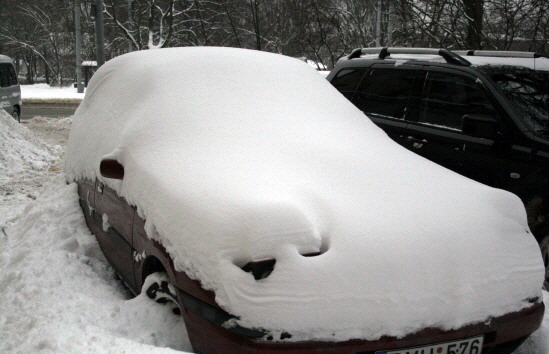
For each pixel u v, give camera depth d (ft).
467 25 30.91
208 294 8.52
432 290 8.70
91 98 16.47
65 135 53.26
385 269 8.55
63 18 156.76
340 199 9.45
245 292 8.12
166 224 9.54
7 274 12.46
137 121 12.04
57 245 13.94
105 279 13.09
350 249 8.58
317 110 13.01
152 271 10.85
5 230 16.85
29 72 205.46
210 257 8.54
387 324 8.34
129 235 11.41
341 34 49.90
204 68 13.20
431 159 17.03
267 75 13.56
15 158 33.22
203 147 10.85
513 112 15.40
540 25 28.89
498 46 31.22
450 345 8.77
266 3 62.18
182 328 9.91
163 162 10.69
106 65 16.37
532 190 14.48
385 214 9.32
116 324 9.91
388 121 18.79
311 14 50.72
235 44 65.57
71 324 9.59
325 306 8.13
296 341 8.00
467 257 9.16
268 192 9.27
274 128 11.68
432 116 17.60
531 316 9.56
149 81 13.03
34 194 25.82
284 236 8.43
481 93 16.30
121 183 11.82
